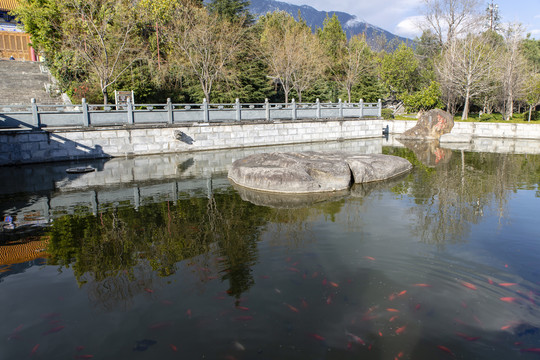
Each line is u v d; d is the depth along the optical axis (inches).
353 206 321.1
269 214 297.6
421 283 181.6
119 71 816.9
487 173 478.9
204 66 922.1
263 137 730.2
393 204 327.6
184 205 325.4
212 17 1010.1
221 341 140.1
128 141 594.2
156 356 132.3
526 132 941.8
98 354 133.6
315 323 150.5
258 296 170.2
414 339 140.8
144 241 240.4
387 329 146.7
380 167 445.4
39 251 226.1
